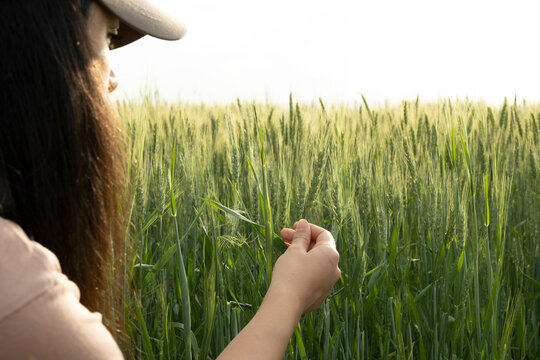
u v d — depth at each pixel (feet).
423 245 9.75
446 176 9.62
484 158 11.46
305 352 8.29
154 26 2.90
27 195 2.46
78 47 2.45
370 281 8.39
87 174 2.58
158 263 7.08
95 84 2.55
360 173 9.93
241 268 8.52
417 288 10.14
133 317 6.80
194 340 6.93
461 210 8.48
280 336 3.07
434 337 8.67
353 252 8.48
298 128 10.45
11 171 2.41
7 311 1.94
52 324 1.99
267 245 6.43
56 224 2.54
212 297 6.64
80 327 2.07
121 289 4.12
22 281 2.00
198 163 9.55
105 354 2.11
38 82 2.33
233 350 2.91
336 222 8.38
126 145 3.16
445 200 9.13
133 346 6.54
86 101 2.48
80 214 2.58
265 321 3.10
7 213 2.48
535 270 11.87
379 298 8.96
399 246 10.37
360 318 8.68
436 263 9.21
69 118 2.41
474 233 7.92
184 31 3.17
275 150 10.44
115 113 2.87
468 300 8.30
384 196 9.67
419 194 9.91
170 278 8.77
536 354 10.70
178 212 8.67
